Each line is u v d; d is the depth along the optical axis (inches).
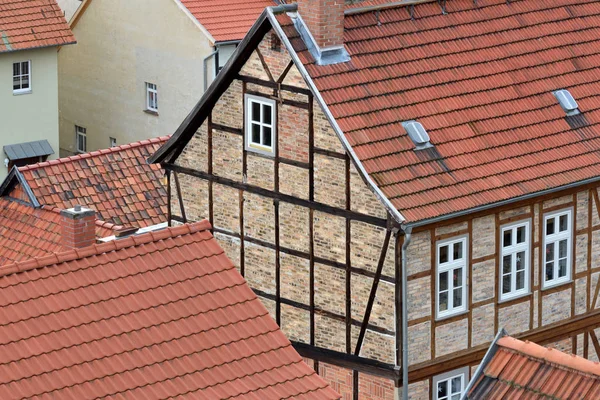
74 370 1485.0
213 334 1574.8
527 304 2154.3
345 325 2076.8
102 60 3380.9
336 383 2107.5
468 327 2085.4
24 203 2393.0
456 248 2049.7
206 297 1608.0
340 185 2042.3
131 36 3282.5
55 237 2287.2
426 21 2209.6
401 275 1987.0
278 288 2165.4
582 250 2212.1
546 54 2294.5
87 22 3395.7
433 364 2049.7
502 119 2169.0
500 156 2121.1
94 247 1605.6
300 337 2144.4
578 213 2192.4
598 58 2349.9
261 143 2148.1
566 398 1569.9
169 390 1502.2
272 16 2065.7
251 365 1561.3
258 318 1610.5
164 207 2482.8
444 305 2052.2
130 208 2450.8
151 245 1633.9
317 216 2085.4
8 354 1472.7
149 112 3280.0
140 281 1594.5
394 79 2117.4
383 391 2048.5
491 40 2253.9
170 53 3186.5
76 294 1555.1
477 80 2192.4
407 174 2022.6
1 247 2331.4
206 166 2240.4
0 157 3161.9
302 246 2116.1
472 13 2265.0
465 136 2116.1
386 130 2054.6
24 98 3169.3
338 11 2079.2
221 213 2234.3
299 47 2069.4
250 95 2146.9
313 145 2069.4
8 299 1520.7
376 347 2042.3
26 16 3149.6
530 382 1608.0
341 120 2028.8
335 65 2080.5
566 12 2370.8
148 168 2529.5
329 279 2086.6
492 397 1617.9
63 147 3563.0
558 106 2242.9
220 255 1657.2
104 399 1469.0
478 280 2082.9
